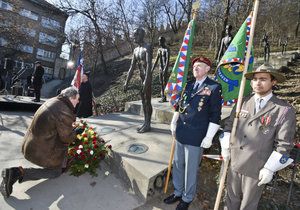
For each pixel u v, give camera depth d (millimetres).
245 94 3699
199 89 3166
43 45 38188
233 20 21547
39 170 3611
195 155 3186
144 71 4844
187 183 3277
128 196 3689
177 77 3924
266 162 2410
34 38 37000
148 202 3588
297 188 4098
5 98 9547
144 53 4734
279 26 29641
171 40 29000
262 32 26562
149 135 5039
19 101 8750
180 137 3240
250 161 2545
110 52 27641
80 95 7031
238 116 2730
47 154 3543
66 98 3648
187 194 3316
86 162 4066
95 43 21203
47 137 3490
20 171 3438
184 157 3383
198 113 3109
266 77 2500
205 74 3189
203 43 25922
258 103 2611
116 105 11398
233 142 2719
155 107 6629
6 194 3369
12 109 8539
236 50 3602
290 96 8852
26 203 3418
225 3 17609
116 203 3549
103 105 11727
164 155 4164
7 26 26156
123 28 21953
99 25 21078
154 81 12953
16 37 27578
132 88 13266
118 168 4105
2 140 5469
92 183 3918
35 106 8938
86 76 7121
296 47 22453
